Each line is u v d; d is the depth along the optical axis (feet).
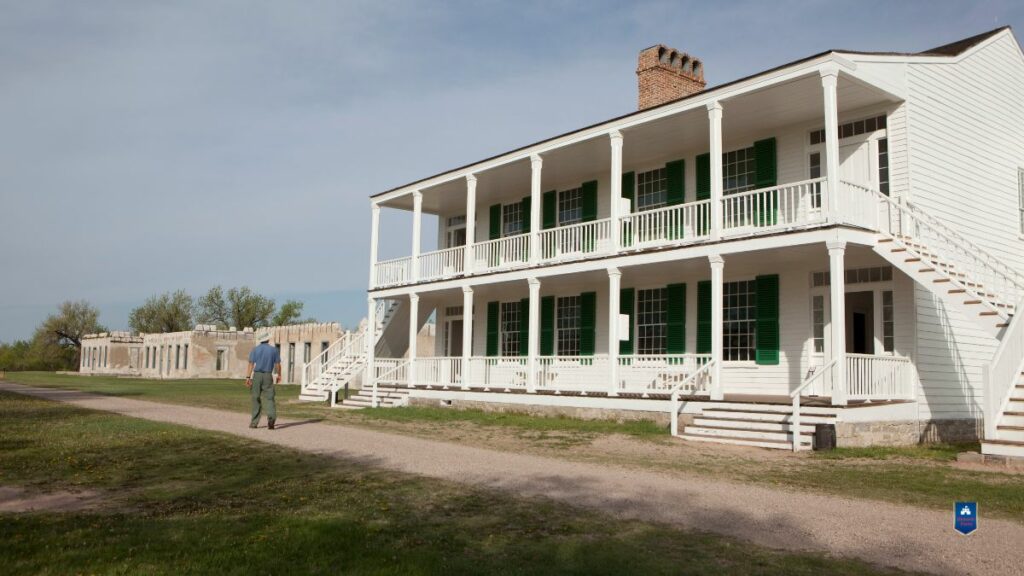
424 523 23.95
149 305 292.20
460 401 74.08
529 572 18.94
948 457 42.73
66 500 27.20
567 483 31.65
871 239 49.85
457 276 78.23
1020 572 19.63
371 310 88.12
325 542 21.34
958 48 61.72
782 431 46.39
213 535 22.07
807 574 19.11
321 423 57.62
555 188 81.87
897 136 54.75
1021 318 44.29
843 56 49.19
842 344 47.03
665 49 74.08
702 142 65.46
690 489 30.78
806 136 59.88
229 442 43.39
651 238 65.82
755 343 61.21
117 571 18.66
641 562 19.89
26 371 279.28
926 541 22.70
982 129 61.87
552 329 79.41
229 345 192.34
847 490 31.42
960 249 52.29
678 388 51.83
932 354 53.67
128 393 101.50
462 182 80.69
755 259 56.75
